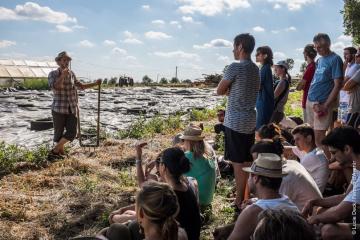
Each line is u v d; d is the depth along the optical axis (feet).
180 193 14.60
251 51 20.85
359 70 23.48
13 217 20.71
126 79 180.75
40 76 193.06
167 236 10.10
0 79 178.91
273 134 19.61
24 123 57.47
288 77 28.89
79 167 28.91
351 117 25.16
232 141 20.72
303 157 19.13
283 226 7.76
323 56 25.73
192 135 20.45
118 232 12.48
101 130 45.32
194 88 168.66
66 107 31.68
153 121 48.01
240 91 20.49
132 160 31.78
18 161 30.30
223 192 24.70
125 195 23.77
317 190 15.96
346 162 15.15
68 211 21.77
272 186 13.26
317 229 14.57
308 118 26.73
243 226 13.04
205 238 18.97
